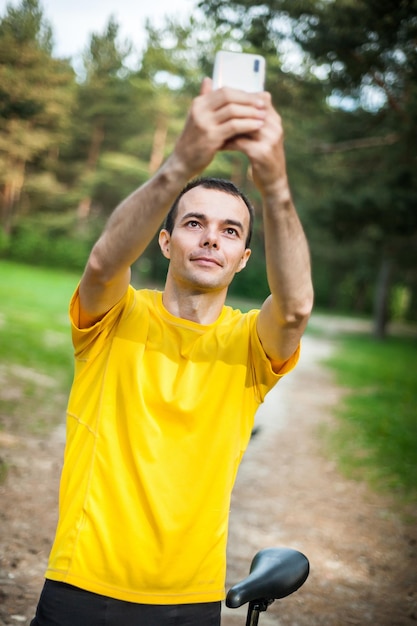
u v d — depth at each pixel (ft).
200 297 6.32
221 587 6.19
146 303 6.53
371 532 19.51
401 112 37.17
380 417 36.29
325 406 39.99
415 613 14.52
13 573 14.07
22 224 139.95
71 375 37.60
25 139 127.34
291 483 23.73
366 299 183.73
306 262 5.60
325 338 92.58
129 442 6.03
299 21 34.60
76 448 6.22
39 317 60.08
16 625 11.97
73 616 5.91
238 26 36.78
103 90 140.56
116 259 5.56
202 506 6.04
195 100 4.80
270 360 6.38
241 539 18.17
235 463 6.29
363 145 45.75
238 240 6.22
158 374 6.18
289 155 75.77
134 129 144.87
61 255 133.28
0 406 28.35
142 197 5.23
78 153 152.56
